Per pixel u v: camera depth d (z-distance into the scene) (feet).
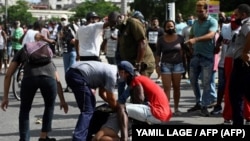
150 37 56.65
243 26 28.12
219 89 37.47
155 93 26.86
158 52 37.60
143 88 26.91
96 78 25.75
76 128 25.64
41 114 38.37
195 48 37.58
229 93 29.17
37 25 34.42
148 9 327.06
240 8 30.73
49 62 27.76
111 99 25.85
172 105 42.37
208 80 37.22
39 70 27.35
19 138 30.07
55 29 106.42
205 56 37.04
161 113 26.48
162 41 37.29
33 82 27.25
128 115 26.32
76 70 25.84
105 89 25.80
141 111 26.35
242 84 28.60
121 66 26.89
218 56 39.58
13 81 45.98
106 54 53.47
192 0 307.99
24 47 27.43
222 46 36.81
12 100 46.19
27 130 27.66
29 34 41.45
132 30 32.42
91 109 26.00
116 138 25.53
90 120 26.00
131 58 32.91
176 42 37.06
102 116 26.37
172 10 74.08
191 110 38.42
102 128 25.70
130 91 27.07
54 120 35.68
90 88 25.90
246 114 31.12
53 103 28.17
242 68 28.55
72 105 42.34
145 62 32.99
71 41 49.70
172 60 36.99
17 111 40.09
